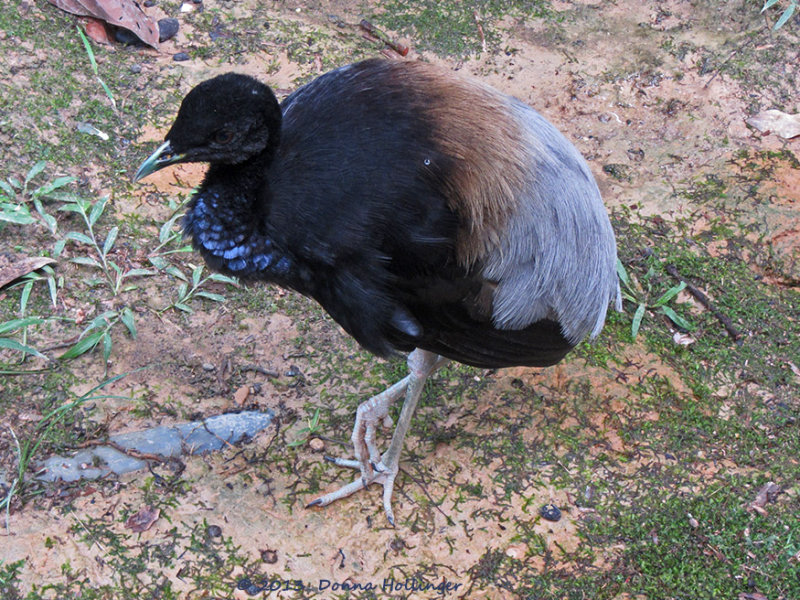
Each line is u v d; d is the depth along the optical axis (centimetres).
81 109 160
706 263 157
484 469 140
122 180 156
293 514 136
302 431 141
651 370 148
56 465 136
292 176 125
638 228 160
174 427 140
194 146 125
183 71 167
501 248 127
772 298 156
